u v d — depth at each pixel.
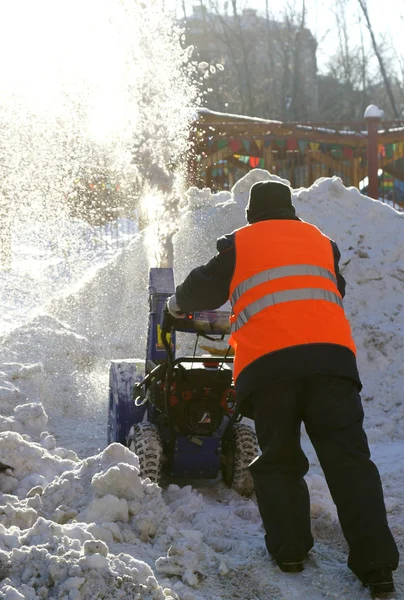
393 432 5.42
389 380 6.18
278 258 3.28
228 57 48.47
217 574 3.11
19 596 2.53
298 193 8.20
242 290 3.28
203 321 4.04
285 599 2.92
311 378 3.15
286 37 49.06
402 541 3.50
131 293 7.82
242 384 3.21
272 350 3.14
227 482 4.38
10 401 5.32
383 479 4.40
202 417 4.09
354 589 2.98
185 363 4.18
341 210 7.99
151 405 4.39
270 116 48.03
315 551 3.35
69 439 5.38
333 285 3.31
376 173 17.30
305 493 3.21
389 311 6.96
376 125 17.25
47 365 6.45
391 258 7.49
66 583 2.60
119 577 2.68
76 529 3.07
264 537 3.52
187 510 3.83
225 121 16.61
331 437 3.10
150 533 3.38
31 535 3.01
